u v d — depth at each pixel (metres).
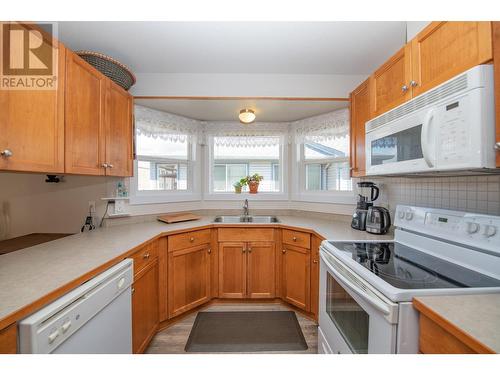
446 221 1.16
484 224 0.99
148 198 2.30
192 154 2.79
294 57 1.82
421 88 1.13
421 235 1.31
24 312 0.69
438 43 1.04
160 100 2.15
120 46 1.66
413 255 1.23
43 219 1.91
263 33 1.53
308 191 2.75
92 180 1.96
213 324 1.90
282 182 2.89
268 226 2.19
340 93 2.11
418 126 1.08
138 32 1.50
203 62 1.90
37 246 1.35
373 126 1.46
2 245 1.53
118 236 1.63
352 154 1.89
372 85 1.56
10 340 0.66
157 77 2.06
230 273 2.19
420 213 1.32
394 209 1.81
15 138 0.99
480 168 0.82
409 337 0.78
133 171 2.04
